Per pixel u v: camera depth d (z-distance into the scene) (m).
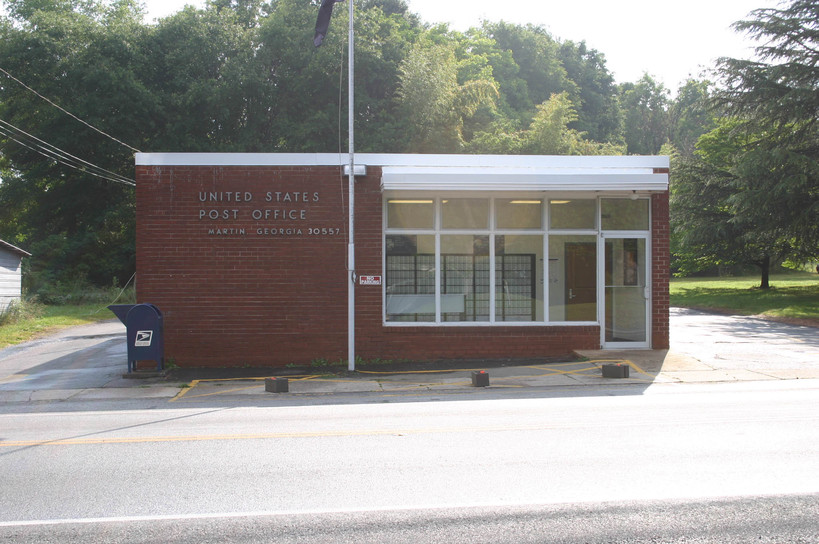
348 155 13.38
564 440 7.01
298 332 13.68
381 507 4.94
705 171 37.75
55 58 38.62
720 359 13.30
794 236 31.20
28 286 35.41
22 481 5.74
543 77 64.44
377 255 13.84
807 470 5.73
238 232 13.60
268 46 37.31
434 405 9.52
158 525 4.63
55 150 38.62
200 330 13.56
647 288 14.34
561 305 14.31
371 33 37.62
